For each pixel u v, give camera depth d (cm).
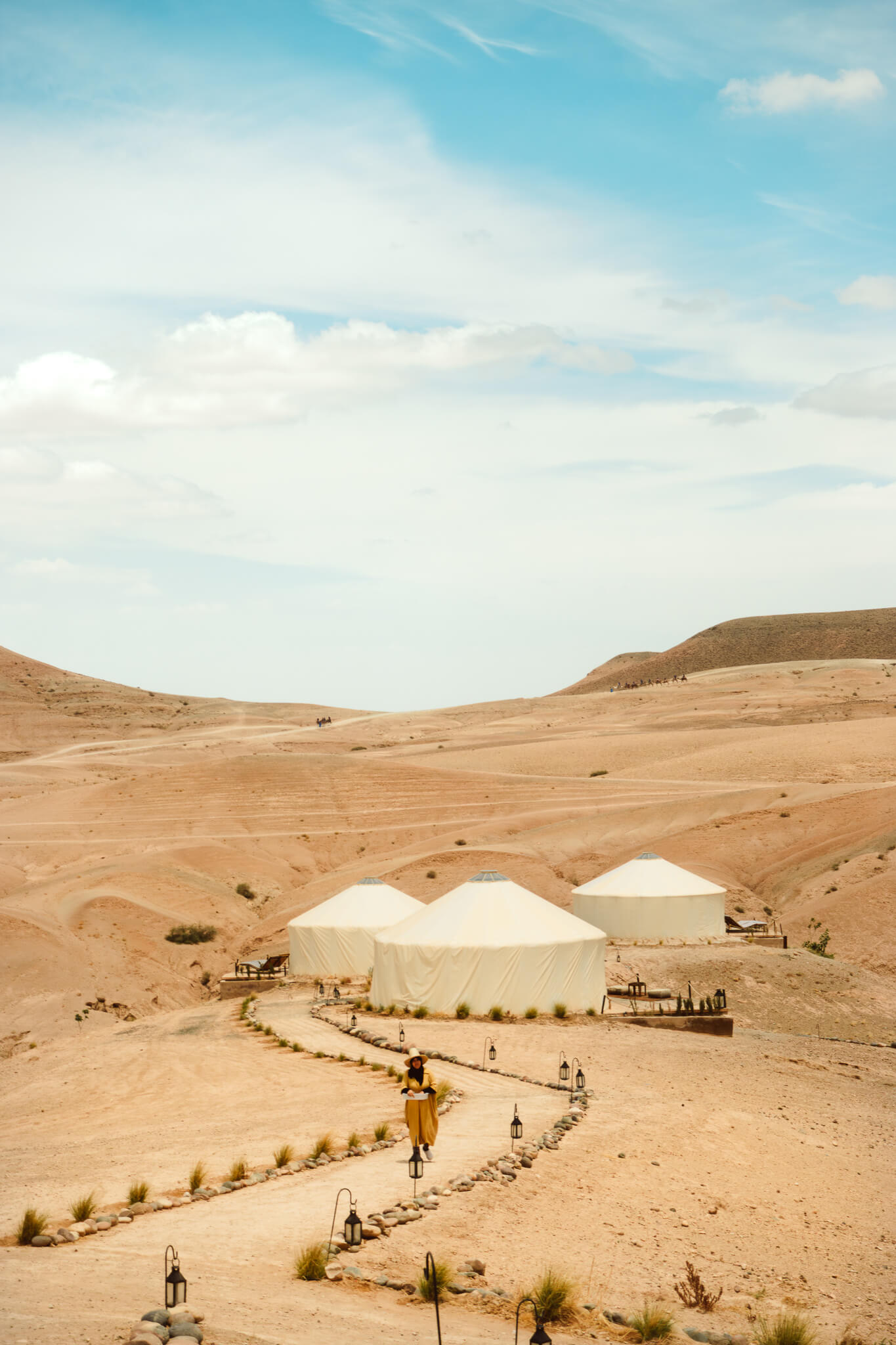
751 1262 1462
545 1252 1330
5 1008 5378
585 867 7638
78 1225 1271
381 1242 1275
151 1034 3753
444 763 13388
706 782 10875
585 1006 3772
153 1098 2578
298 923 5166
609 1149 1891
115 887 7531
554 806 10144
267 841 9312
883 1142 2356
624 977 4650
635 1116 2189
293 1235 1273
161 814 10056
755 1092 2680
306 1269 1119
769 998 4534
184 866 8381
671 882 5516
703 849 7662
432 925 3781
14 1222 1303
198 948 6762
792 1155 2111
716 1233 1556
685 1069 2872
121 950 6397
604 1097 2373
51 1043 3950
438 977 3681
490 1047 2905
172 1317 871
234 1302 982
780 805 8456
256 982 5041
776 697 17650
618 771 12062
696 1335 1113
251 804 10344
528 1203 1515
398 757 14425
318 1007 3969
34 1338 783
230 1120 2183
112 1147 1941
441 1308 1081
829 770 10538
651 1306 1201
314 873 8731
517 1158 1695
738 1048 3384
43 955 5922
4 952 5847
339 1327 941
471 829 9206
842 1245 1603
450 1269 1157
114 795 10694
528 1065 2758
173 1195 1484
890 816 7350
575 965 3756
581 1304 1158
